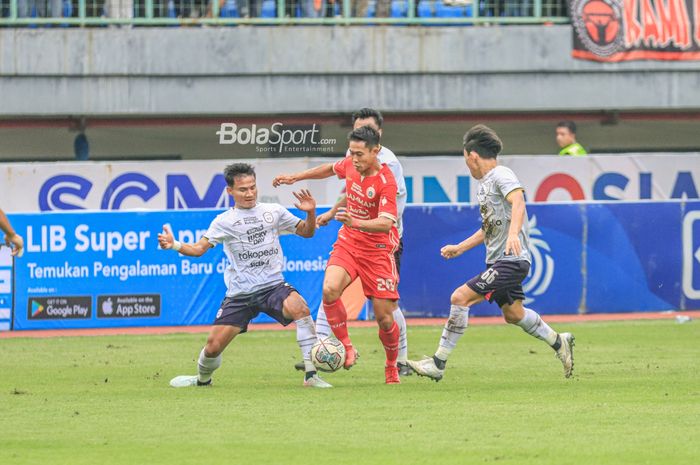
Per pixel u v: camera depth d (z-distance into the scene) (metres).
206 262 38.38
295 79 54.69
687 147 59.25
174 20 54.66
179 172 46.69
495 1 56.31
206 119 55.56
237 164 23.08
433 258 39.81
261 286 23.28
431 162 47.91
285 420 19.27
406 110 55.19
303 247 38.44
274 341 33.72
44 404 21.28
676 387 23.23
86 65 53.91
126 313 37.94
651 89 55.97
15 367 27.89
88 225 37.72
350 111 55.00
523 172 48.12
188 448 16.97
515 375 25.56
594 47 55.53
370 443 17.25
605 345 31.92
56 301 37.56
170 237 22.67
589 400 21.31
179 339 34.62
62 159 56.44
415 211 39.69
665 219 40.84
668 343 32.41
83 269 37.72
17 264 37.38
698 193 49.41
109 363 28.69
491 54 55.25
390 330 23.70
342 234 23.56
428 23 55.97
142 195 46.66
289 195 45.44
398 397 21.78
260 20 55.00
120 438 17.78
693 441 17.27
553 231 40.25
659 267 40.88
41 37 53.69
